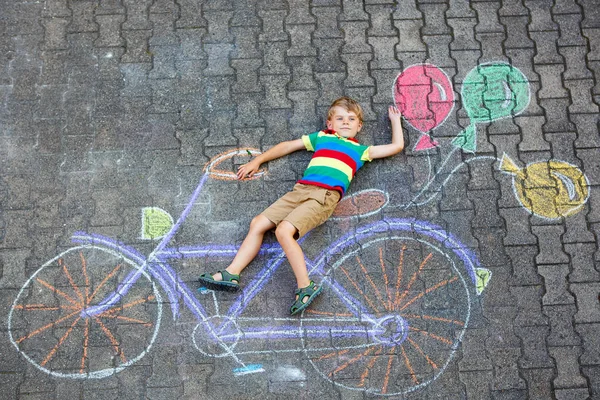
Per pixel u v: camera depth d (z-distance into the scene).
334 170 4.22
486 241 4.29
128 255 4.23
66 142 4.47
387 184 4.40
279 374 4.01
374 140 4.51
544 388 4.02
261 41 4.74
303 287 4.03
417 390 4.00
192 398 3.96
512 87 4.65
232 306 4.13
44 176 4.39
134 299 4.14
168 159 4.45
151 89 4.61
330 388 3.99
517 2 4.87
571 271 4.24
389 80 4.65
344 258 4.24
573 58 4.73
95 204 4.34
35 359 4.02
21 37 4.74
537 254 4.27
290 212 4.16
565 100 4.62
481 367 4.04
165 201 4.35
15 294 4.14
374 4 4.84
